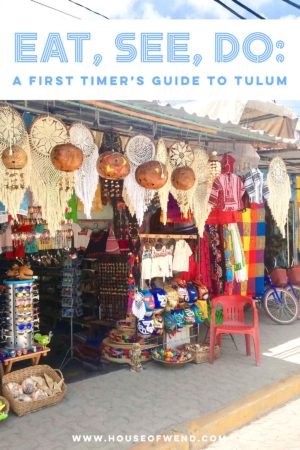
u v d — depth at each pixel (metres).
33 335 4.32
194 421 3.53
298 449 3.30
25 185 3.14
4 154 2.97
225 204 5.02
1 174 3.06
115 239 5.22
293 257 8.48
